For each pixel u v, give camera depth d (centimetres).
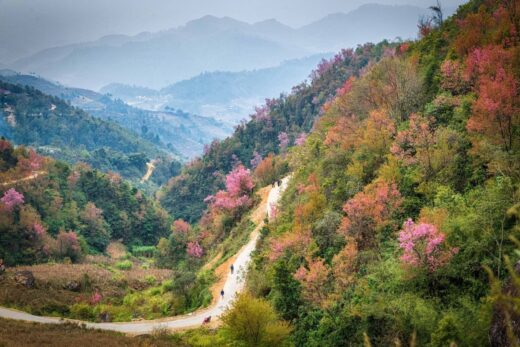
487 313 2036
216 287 5534
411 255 2605
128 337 3909
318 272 3247
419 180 3566
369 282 3020
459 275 2570
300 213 4506
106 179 15762
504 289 2072
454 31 6019
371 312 2673
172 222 16412
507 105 3078
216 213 9388
